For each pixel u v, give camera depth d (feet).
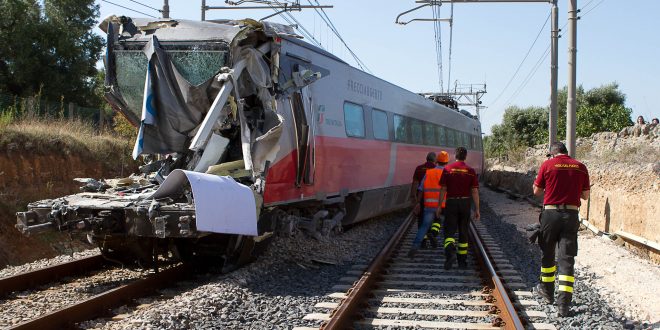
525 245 42.47
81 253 35.01
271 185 29.48
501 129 194.18
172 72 28.53
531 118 184.55
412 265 33.47
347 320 20.83
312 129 33.47
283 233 32.96
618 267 33.30
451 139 76.74
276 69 29.71
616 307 25.09
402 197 56.44
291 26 32.99
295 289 26.73
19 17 92.58
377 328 20.56
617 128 120.67
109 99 30.50
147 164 31.14
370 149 44.27
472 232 44.60
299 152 32.22
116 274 29.40
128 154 57.00
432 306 23.97
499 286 24.86
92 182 28.81
